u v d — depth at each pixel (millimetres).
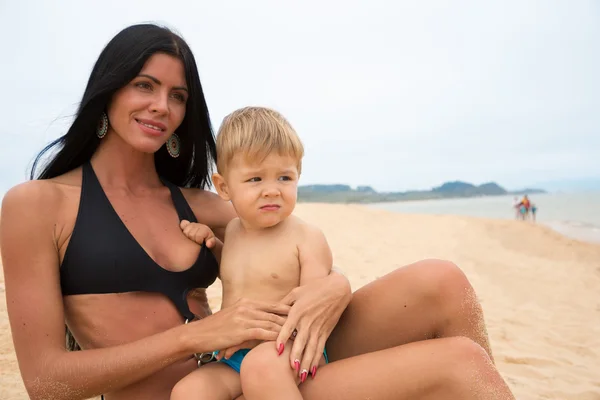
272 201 2357
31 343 2008
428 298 2236
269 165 2346
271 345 2000
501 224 21031
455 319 2217
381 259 12414
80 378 1964
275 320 2068
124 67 2301
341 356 2398
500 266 12477
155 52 2357
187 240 2521
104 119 2402
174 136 2777
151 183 2656
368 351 2367
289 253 2383
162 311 2312
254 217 2377
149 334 2260
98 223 2250
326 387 1988
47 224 2137
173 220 2582
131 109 2338
